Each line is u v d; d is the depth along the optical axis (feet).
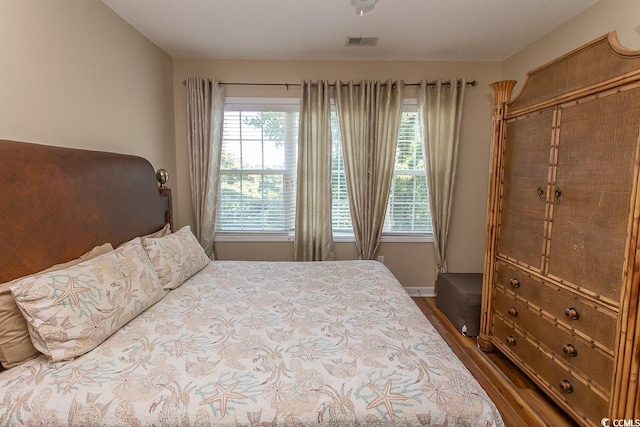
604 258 4.54
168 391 3.31
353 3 6.43
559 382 5.37
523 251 6.32
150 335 4.38
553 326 5.52
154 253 6.23
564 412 5.61
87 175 5.57
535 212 5.96
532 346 6.06
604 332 4.54
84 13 6.23
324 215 10.35
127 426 3.08
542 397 6.01
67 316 3.86
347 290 6.19
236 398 3.23
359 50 9.40
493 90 7.00
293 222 10.98
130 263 5.24
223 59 10.09
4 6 4.61
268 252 10.94
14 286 3.68
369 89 9.86
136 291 5.01
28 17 4.99
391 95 10.05
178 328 4.60
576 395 5.02
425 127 10.06
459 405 3.21
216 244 10.88
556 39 7.97
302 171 10.23
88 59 6.36
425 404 3.20
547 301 5.67
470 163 10.61
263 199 10.89
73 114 5.99
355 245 10.84
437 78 10.25
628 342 4.13
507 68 10.00
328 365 3.70
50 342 3.73
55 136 5.58
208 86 9.83
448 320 9.27
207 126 9.92
